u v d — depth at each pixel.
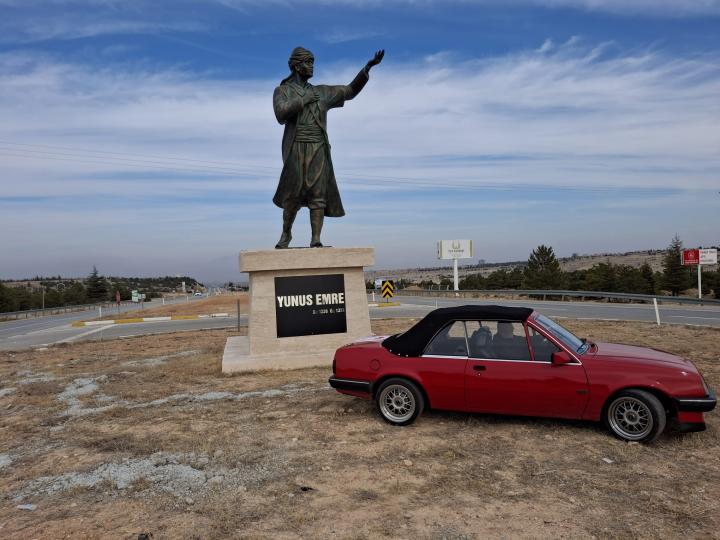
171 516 4.30
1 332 29.64
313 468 5.23
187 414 7.43
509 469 5.08
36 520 4.32
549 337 6.12
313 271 11.00
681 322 17.80
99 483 5.05
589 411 5.87
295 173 11.16
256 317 10.74
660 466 5.07
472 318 6.49
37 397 9.06
